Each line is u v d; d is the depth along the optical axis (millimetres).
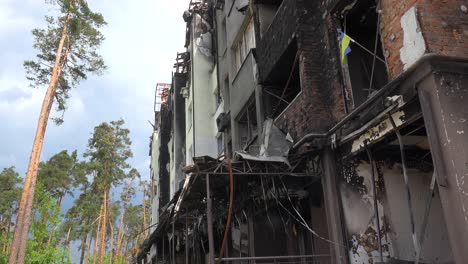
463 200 4938
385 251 7594
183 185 9367
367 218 7734
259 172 8516
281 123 10711
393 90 6289
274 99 12297
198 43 22969
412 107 6070
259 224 11062
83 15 23344
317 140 8156
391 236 7719
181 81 28828
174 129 27953
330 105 8703
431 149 5379
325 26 9133
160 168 35312
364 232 7684
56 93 23562
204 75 22562
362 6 8531
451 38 5836
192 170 8203
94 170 49375
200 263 18438
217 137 20859
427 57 5504
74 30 22844
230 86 16016
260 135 11898
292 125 9930
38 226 24141
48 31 22891
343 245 7566
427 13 5918
